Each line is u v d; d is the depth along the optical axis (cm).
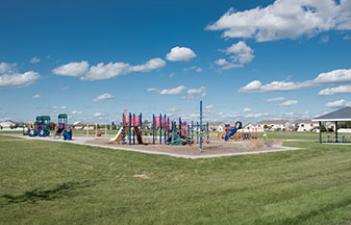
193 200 871
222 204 816
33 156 2077
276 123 15975
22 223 671
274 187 1034
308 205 779
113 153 2278
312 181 1154
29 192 997
